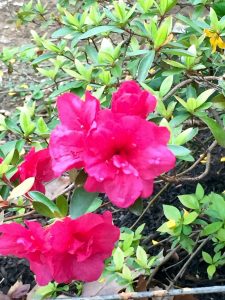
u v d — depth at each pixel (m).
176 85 0.46
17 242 0.30
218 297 0.50
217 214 0.42
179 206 0.58
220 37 0.45
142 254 0.42
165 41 0.40
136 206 0.29
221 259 0.45
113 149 0.27
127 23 0.47
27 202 0.41
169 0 0.45
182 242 0.42
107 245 0.30
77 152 0.27
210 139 0.54
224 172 0.62
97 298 0.37
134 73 0.46
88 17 0.51
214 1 0.54
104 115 0.27
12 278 0.55
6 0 1.24
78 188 0.30
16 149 0.38
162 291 0.37
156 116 0.39
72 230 0.29
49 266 0.30
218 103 0.39
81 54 0.57
